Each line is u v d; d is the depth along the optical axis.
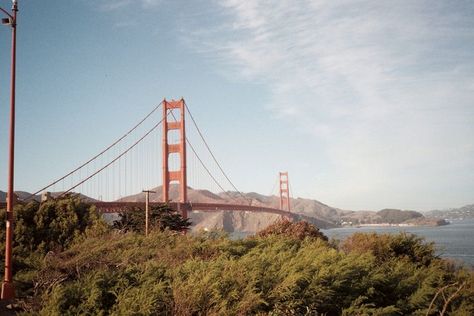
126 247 18.36
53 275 14.27
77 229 27.86
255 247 17.64
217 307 10.24
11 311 12.95
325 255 13.55
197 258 14.33
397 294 13.57
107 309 10.54
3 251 22.70
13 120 16.77
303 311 11.15
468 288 14.05
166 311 10.46
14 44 17.09
